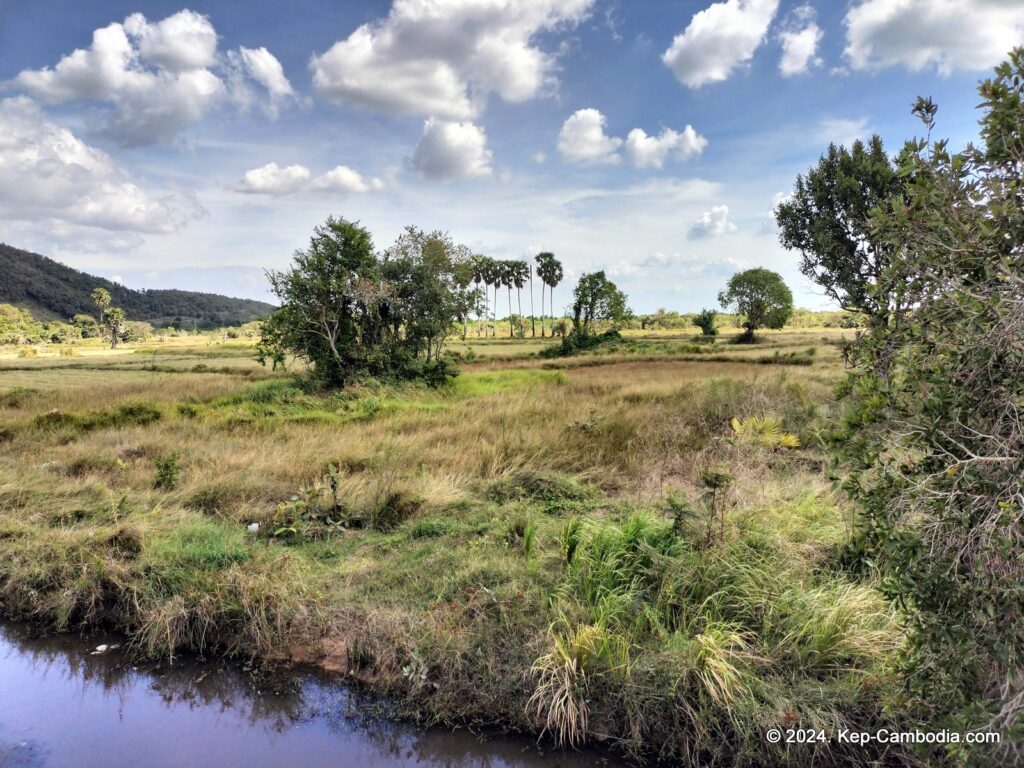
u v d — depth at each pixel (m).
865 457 2.71
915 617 2.72
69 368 36.31
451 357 21.81
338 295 19.19
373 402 13.98
